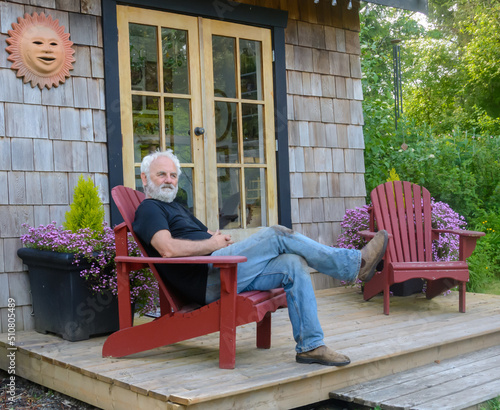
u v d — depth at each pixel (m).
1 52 3.63
